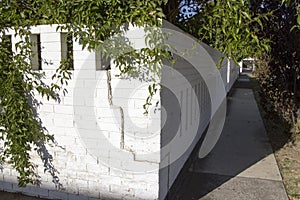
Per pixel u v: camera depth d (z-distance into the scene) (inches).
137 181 121.3
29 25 128.5
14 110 131.6
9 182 148.0
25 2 126.4
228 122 345.4
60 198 136.4
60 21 120.1
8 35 133.2
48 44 127.7
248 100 552.7
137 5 109.8
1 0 128.2
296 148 236.5
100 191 128.0
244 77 1189.7
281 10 211.2
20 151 135.0
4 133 138.1
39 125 135.0
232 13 100.9
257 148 237.8
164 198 129.0
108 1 110.1
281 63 259.0
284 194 149.9
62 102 129.6
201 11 120.7
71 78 126.4
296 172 182.1
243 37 103.8
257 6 171.6
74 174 132.2
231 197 146.8
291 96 265.3
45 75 130.4
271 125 314.3
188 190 155.9
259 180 169.2
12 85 131.3
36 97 133.7
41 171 138.4
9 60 132.5
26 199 139.4
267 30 223.5
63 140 132.1
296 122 267.1
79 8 113.7
